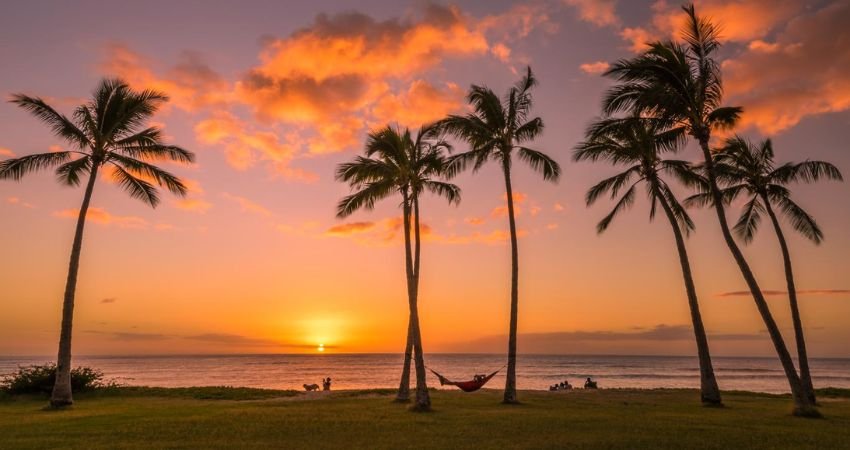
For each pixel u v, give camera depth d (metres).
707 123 22.66
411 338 25.56
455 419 18.08
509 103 26.03
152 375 94.81
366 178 23.89
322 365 151.88
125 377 87.94
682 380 81.94
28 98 23.27
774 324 20.62
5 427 16.34
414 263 25.23
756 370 116.69
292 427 16.14
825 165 25.16
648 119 24.08
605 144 26.22
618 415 19.38
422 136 25.14
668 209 25.73
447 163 25.50
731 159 27.48
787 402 25.42
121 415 19.52
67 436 14.57
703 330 24.34
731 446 13.12
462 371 114.19
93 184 25.02
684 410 21.47
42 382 28.28
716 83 22.42
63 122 24.22
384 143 23.45
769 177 27.03
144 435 14.68
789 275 26.73
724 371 111.56
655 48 22.38
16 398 27.09
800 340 26.09
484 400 26.08
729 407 22.78
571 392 32.03
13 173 24.31
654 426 16.42
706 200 29.58
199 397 28.23
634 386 67.25
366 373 105.00
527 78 26.28
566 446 13.05
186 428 15.94
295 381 77.81
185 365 150.38
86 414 20.08
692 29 22.80
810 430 15.82
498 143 25.56
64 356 23.11
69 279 23.81
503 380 83.38
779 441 13.85
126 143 25.88
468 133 25.19
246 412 20.33
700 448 12.84
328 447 12.95
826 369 146.25
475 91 25.03
